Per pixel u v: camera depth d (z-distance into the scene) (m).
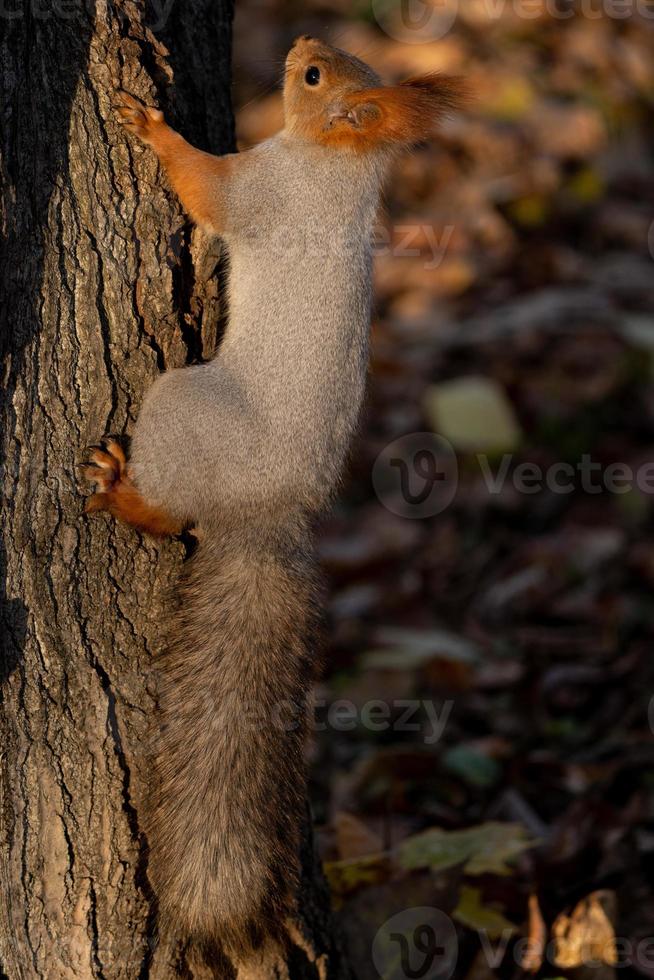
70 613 5.94
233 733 6.04
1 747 5.86
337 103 6.70
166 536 6.15
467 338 14.43
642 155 17.41
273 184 6.47
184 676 6.09
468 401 12.89
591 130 17.11
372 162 6.78
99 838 6.00
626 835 7.97
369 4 18.58
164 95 6.12
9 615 5.84
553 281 15.30
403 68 17.09
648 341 13.47
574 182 16.50
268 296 6.39
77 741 5.96
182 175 6.11
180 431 6.01
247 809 5.96
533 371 13.91
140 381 6.04
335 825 7.77
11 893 5.94
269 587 6.21
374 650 10.59
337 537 12.52
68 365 5.87
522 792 8.82
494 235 15.81
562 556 11.79
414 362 14.30
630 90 18.27
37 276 5.78
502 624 11.15
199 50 6.51
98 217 5.88
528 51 18.20
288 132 6.79
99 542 5.99
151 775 6.06
